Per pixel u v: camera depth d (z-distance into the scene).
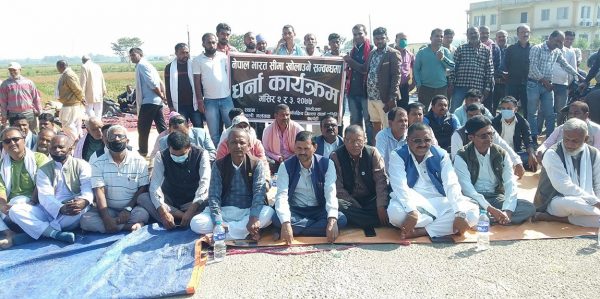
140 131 9.16
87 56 11.41
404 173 4.95
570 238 4.62
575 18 46.41
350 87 8.62
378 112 8.32
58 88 10.06
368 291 3.73
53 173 5.14
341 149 5.18
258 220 4.77
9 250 4.73
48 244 4.86
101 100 11.77
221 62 7.99
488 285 3.76
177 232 4.97
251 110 8.34
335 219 4.77
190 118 8.30
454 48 10.05
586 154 4.93
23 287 3.94
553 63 8.93
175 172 5.25
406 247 4.57
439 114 6.96
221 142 6.16
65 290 3.81
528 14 49.50
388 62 7.95
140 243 4.71
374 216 5.07
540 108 9.30
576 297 3.54
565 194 4.88
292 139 7.03
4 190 5.13
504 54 9.97
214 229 4.68
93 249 4.72
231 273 4.13
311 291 3.77
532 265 4.07
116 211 5.34
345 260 4.31
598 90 7.92
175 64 7.97
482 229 4.49
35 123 10.00
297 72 8.26
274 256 4.46
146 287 3.83
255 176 4.98
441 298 3.59
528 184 6.67
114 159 5.20
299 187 5.06
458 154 5.20
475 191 5.04
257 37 9.40
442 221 4.72
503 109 7.30
